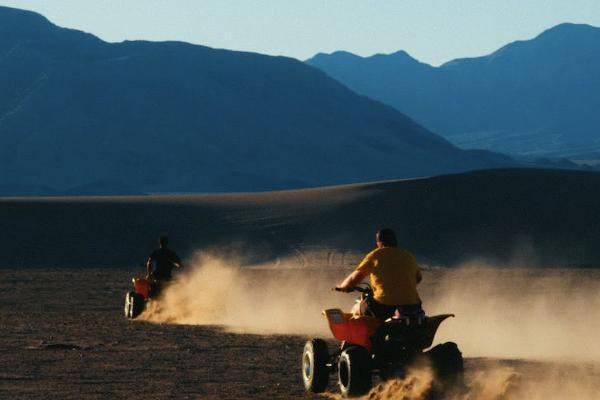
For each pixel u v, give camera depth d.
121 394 41.72
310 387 41.78
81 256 191.00
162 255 81.50
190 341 63.00
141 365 51.16
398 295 38.56
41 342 61.91
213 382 45.34
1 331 69.38
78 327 72.81
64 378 46.41
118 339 64.19
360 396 38.56
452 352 37.91
